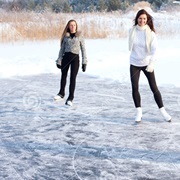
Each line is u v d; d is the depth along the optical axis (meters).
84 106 7.31
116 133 5.59
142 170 4.22
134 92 6.14
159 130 5.72
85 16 23.02
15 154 4.73
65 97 8.12
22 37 18.36
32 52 15.13
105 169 4.25
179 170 4.22
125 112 6.84
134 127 5.90
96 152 4.79
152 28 5.96
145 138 5.34
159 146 5.00
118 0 38.88
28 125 6.05
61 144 5.11
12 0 36.34
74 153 4.76
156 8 35.66
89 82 9.84
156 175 4.09
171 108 7.04
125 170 4.22
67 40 7.50
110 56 13.84
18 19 19.86
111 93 8.48
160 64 12.25
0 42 17.75
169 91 8.53
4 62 12.32
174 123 6.10
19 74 10.96
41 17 21.11
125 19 24.19
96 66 12.18
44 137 5.42
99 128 5.86
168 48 16.11
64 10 40.03
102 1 39.94
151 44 5.88
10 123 6.17
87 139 5.31
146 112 6.81
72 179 4.01
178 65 12.05
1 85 9.39
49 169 4.27
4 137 5.42
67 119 6.39
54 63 12.47
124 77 10.41
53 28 19.23
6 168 4.30
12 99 7.89
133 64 6.05
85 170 4.23
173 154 4.71
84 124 6.09
